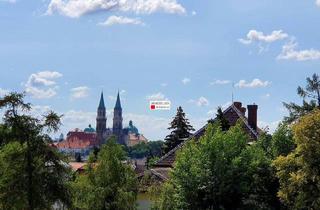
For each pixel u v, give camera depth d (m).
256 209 34.47
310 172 30.41
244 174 34.38
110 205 32.81
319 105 54.50
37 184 23.16
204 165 34.78
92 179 33.22
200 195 34.91
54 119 23.80
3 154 23.11
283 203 34.41
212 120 50.56
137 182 36.44
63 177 24.36
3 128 23.56
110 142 34.47
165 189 37.38
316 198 30.81
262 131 37.47
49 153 23.64
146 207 41.16
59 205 25.61
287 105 54.72
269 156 36.06
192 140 37.56
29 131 23.31
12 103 23.14
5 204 23.16
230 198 34.47
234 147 35.22
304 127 30.61
